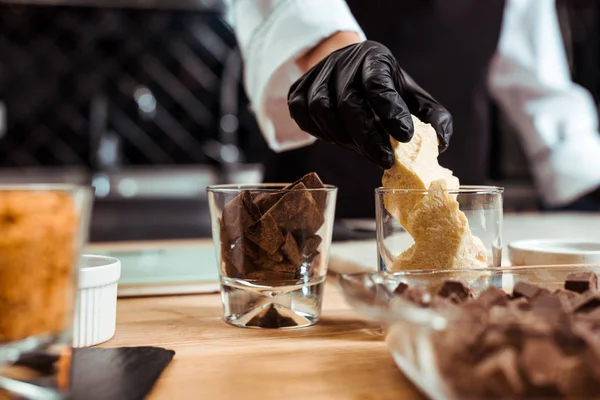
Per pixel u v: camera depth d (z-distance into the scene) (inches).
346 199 46.9
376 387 16.4
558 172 50.4
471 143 49.8
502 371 13.4
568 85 52.0
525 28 51.5
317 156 46.3
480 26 47.9
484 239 20.4
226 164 91.9
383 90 21.1
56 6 87.6
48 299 14.8
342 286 16.3
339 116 22.6
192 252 33.8
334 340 20.2
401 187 20.8
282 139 35.9
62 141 88.4
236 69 92.6
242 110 93.4
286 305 21.5
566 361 13.4
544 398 13.5
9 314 14.6
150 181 86.7
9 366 14.7
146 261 31.1
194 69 91.9
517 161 78.4
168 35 90.8
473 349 13.6
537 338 13.5
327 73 23.3
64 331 15.1
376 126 21.5
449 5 46.9
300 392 16.1
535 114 51.3
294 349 19.3
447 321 13.6
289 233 21.1
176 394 15.9
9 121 86.8
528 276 19.2
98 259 21.6
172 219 76.4
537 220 45.0
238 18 36.4
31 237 14.5
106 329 19.9
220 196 21.5
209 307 24.6
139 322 22.4
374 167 46.5
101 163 87.7
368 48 23.0
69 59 88.7
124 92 90.0
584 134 50.7
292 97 24.5
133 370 16.6
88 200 15.7
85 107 89.0
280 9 32.5
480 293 18.3
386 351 19.1
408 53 47.5
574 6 81.0
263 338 20.4
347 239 35.3
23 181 83.9
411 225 19.9
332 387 16.4
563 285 19.3
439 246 19.8
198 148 92.4
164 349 18.3
